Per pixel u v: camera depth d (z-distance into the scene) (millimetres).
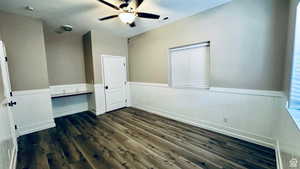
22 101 2971
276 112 2166
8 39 2760
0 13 2668
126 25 3691
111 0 2369
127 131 3115
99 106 4375
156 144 2533
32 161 2117
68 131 3156
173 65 3758
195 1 2523
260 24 2225
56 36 4082
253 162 1962
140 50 4574
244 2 2361
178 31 3418
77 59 4535
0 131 1591
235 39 2510
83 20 3295
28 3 2445
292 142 1342
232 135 2689
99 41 4262
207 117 3064
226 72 2674
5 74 2344
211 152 2232
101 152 2322
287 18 1973
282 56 2055
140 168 1915
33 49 3078
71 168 1945
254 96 2375
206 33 2902
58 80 4195
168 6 2707
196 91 3219
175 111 3754
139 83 4789
